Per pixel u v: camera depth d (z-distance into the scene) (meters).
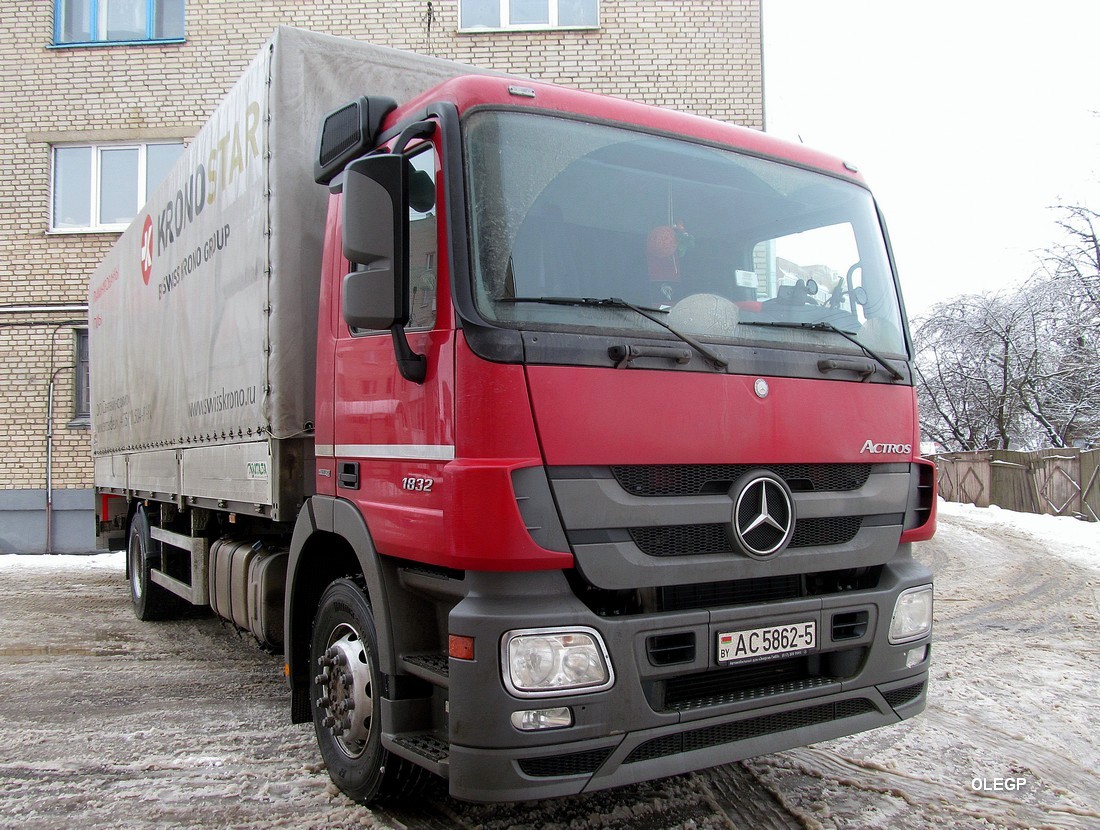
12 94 13.41
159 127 13.30
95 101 13.36
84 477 13.08
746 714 3.08
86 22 13.55
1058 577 9.85
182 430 5.94
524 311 2.99
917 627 3.61
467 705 2.79
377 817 3.56
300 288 4.25
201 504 5.56
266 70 4.41
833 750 4.29
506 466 2.79
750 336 3.35
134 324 7.46
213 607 5.64
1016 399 22.02
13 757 4.38
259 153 4.45
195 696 5.50
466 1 12.95
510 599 2.82
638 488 3.00
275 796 3.81
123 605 8.86
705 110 12.63
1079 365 19.75
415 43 12.92
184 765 4.21
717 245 3.55
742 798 3.72
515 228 3.10
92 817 3.64
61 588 9.98
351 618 3.69
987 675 5.73
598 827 3.46
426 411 3.08
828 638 3.32
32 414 13.15
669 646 2.98
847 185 4.07
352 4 13.01
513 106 3.25
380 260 3.10
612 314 3.10
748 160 3.76
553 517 2.83
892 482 3.62
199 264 5.55
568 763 2.83
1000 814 3.58
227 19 13.20
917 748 4.34
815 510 3.33
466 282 2.96
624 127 3.48
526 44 12.80
